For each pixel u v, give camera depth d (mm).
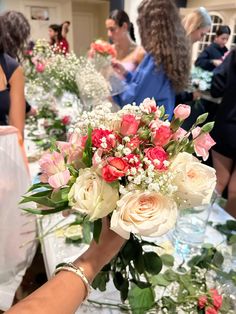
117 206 495
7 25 1692
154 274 716
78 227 1042
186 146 582
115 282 735
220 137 2039
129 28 2518
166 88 1747
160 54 1657
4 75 1447
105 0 7059
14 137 1011
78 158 560
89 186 508
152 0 1628
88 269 532
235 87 1917
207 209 1018
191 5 4742
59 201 542
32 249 1164
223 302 774
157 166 511
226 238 1048
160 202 506
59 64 1792
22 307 455
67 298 488
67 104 2143
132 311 768
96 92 1616
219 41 3414
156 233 482
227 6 4133
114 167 500
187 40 1746
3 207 1017
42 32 6512
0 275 1112
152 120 575
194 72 2455
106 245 549
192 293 801
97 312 788
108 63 1832
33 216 1104
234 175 2113
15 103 1504
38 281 1604
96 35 7965
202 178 550
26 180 1073
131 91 1764
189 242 1004
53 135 1774
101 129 553
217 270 857
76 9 7398
